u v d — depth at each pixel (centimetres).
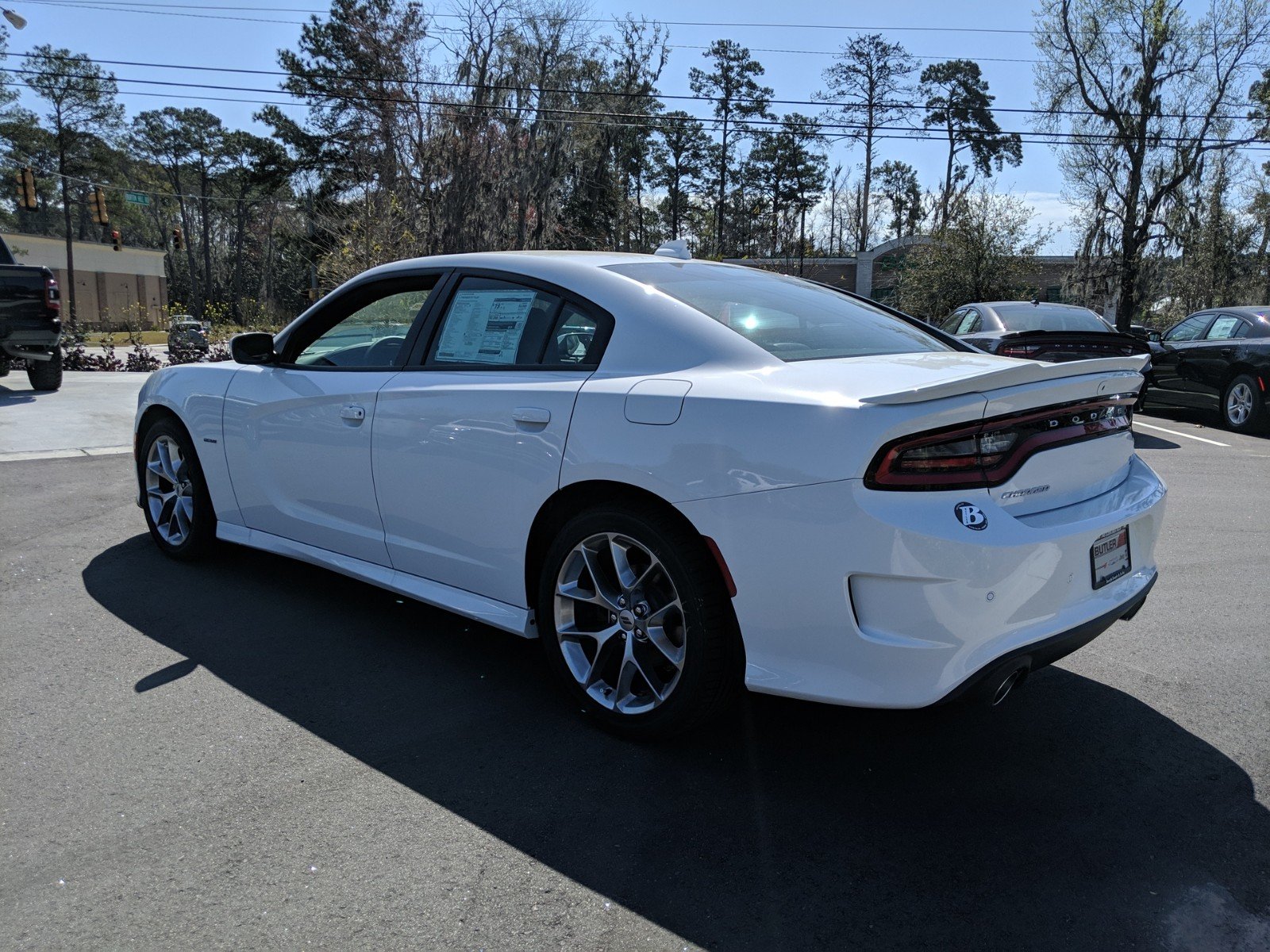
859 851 242
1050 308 1030
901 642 240
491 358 333
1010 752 297
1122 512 279
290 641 379
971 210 2569
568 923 213
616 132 3734
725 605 271
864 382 262
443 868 233
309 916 214
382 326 377
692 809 261
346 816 254
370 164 2680
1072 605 264
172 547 478
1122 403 297
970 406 239
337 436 371
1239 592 461
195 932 208
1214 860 239
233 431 423
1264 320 1134
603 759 288
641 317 302
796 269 4562
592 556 299
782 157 6438
